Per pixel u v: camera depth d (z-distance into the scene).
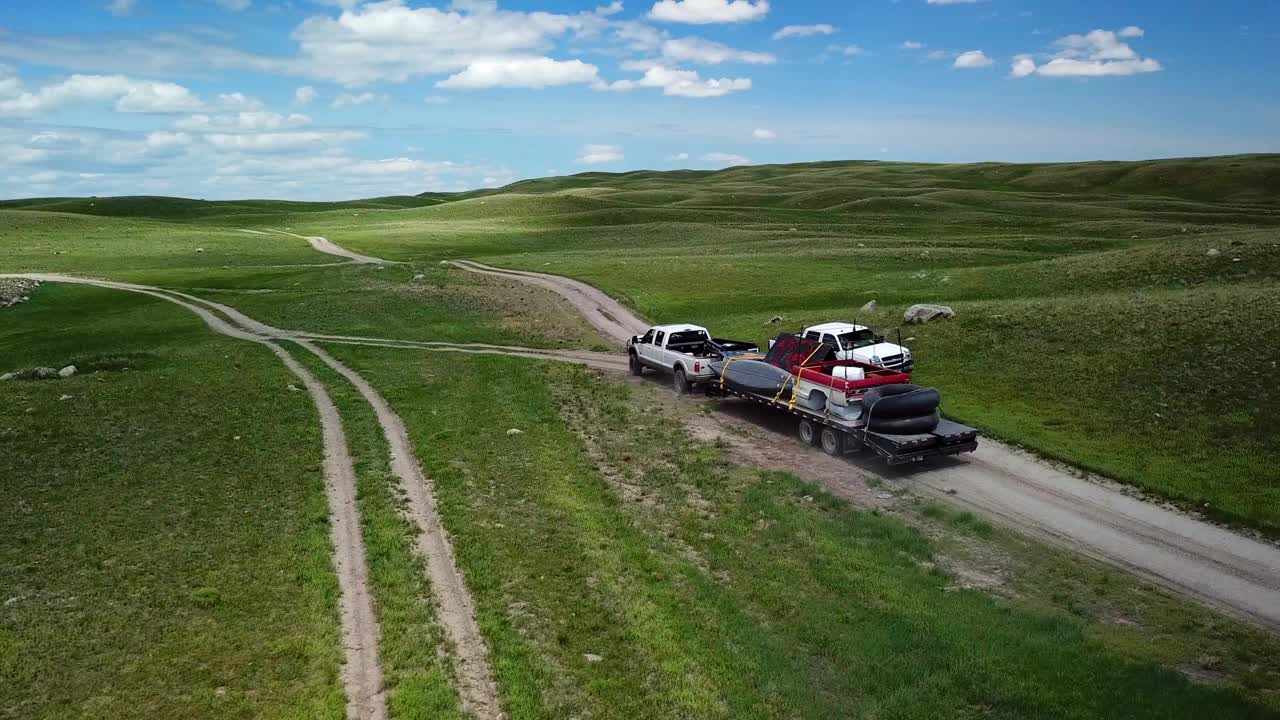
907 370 27.45
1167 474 18.73
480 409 27.03
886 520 16.89
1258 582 13.88
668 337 30.38
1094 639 12.08
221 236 110.62
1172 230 88.31
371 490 18.80
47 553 15.44
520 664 11.55
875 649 11.90
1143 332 29.80
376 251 94.12
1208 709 10.10
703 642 12.23
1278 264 42.28
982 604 13.25
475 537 16.09
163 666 11.55
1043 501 17.94
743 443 22.98
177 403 27.55
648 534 16.36
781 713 10.49
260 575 14.45
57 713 10.42
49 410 26.41
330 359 37.66
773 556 15.34
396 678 11.23
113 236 106.88
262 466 20.72
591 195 178.88
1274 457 19.03
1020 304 38.19
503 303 54.56
